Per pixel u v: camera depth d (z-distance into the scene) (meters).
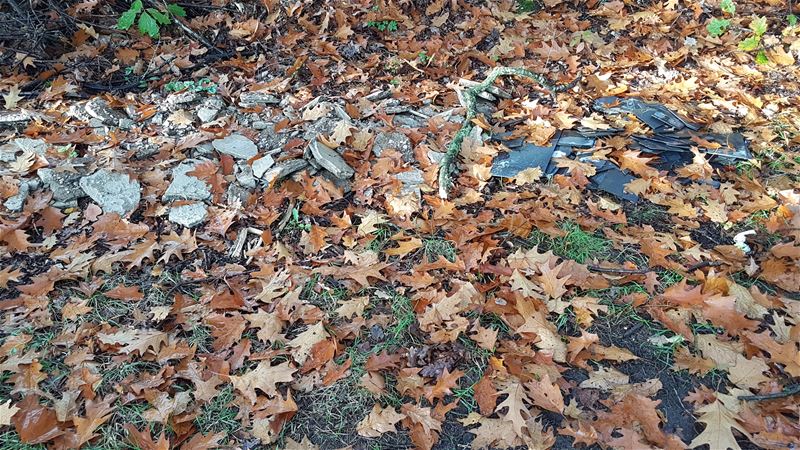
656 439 2.27
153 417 2.37
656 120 3.98
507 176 3.58
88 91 4.13
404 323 2.77
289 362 2.59
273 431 2.36
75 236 3.19
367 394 2.50
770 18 5.10
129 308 2.85
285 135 3.75
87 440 2.30
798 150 3.81
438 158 3.64
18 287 2.87
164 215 3.32
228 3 4.88
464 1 5.24
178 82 4.21
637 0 5.28
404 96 4.15
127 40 4.54
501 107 4.17
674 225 3.30
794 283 2.89
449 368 2.58
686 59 4.74
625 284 2.95
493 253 3.11
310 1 4.93
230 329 2.70
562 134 3.89
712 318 2.71
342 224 3.26
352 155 3.61
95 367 2.56
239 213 3.29
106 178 3.38
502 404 2.39
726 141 3.82
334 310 2.85
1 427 2.35
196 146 3.63
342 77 4.36
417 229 3.25
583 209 3.40
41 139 3.58
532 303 2.74
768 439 2.27
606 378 2.52
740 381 2.50
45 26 4.40
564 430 2.31
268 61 4.47
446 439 2.38
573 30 5.01
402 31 4.96
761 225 3.27
